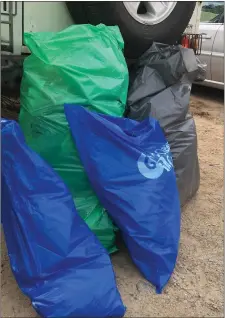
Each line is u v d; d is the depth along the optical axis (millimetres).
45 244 1970
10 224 2055
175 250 2309
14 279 2266
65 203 2066
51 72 2365
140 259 2279
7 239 2094
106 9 3059
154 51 2912
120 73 2457
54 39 2445
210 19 6293
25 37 2459
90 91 2330
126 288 2242
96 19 3133
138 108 2684
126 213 2215
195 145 2904
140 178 2248
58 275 1971
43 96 2340
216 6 6227
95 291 1952
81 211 2348
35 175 2035
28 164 2037
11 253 2059
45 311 1869
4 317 2021
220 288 2305
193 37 3896
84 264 2027
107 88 2377
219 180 3648
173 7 3320
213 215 3053
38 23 3217
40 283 1943
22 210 1995
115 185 2219
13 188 2027
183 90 2826
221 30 6016
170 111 2713
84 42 2453
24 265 1961
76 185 2373
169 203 2322
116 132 2232
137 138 2332
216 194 3381
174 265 2320
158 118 2672
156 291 2236
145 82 2766
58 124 2299
